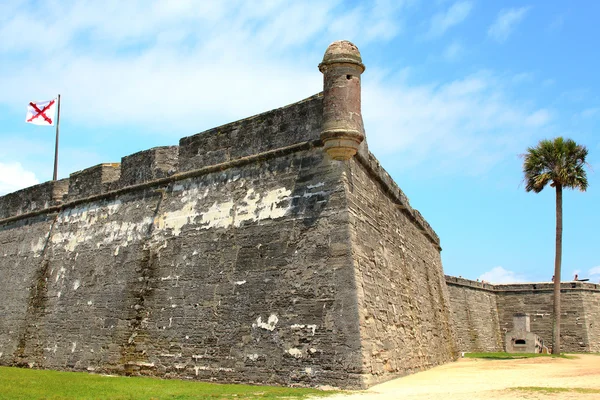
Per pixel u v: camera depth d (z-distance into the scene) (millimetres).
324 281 14320
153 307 17719
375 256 16312
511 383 13969
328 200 14992
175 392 12109
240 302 15625
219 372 15297
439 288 27266
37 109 27531
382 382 14164
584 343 38062
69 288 21203
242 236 16312
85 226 21812
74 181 23250
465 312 36531
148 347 17297
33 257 23828
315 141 15617
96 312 19594
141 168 20219
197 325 16312
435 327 23625
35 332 21938
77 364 19375
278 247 15430
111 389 12516
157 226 18781
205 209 17594
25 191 25906
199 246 17250
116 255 19812
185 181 18578
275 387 13625
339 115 15008
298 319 14391
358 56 15406
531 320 40062
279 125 16625
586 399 10711
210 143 18234
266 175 16500
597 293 39938
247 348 15016
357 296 13789
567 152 29312
